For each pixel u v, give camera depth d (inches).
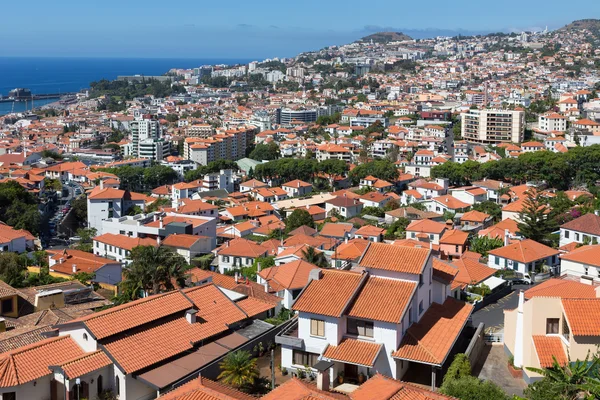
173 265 3356.3
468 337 2539.4
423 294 2448.3
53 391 2086.6
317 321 2274.9
